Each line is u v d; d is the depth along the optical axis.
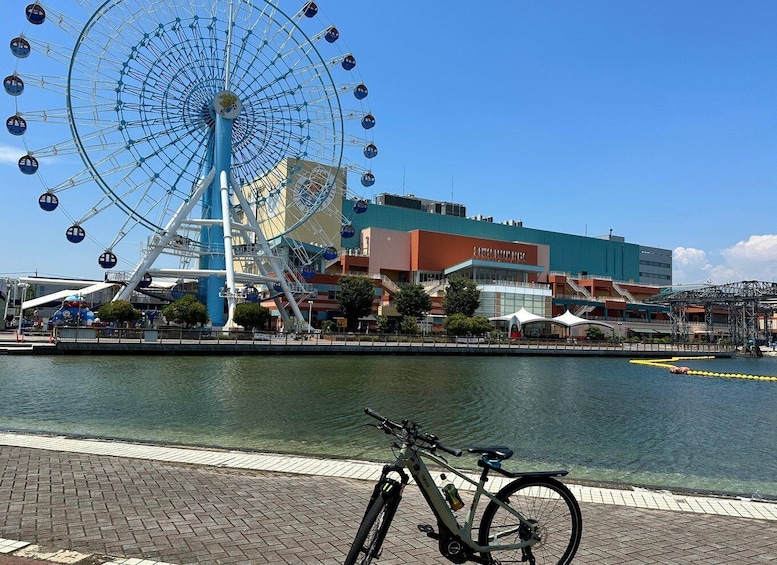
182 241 64.94
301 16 69.94
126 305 56.00
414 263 97.00
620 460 14.59
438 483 9.72
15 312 73.62
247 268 92.88
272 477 9.91
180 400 22.27
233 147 69.56
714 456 15.34
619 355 68.94
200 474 9.91
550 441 16.75
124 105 58.91
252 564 6.01
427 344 61.62
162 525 7.16
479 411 21.92
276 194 72.38
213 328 61.56
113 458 10.94
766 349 94.31
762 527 7.96
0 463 10.27
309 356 50.03
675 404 26.33
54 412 19.09
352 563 5.05
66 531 6.86
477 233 112.19
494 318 79.75
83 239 57.88
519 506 5.89
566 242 125.12
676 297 91.00
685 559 6.60
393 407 22.12
